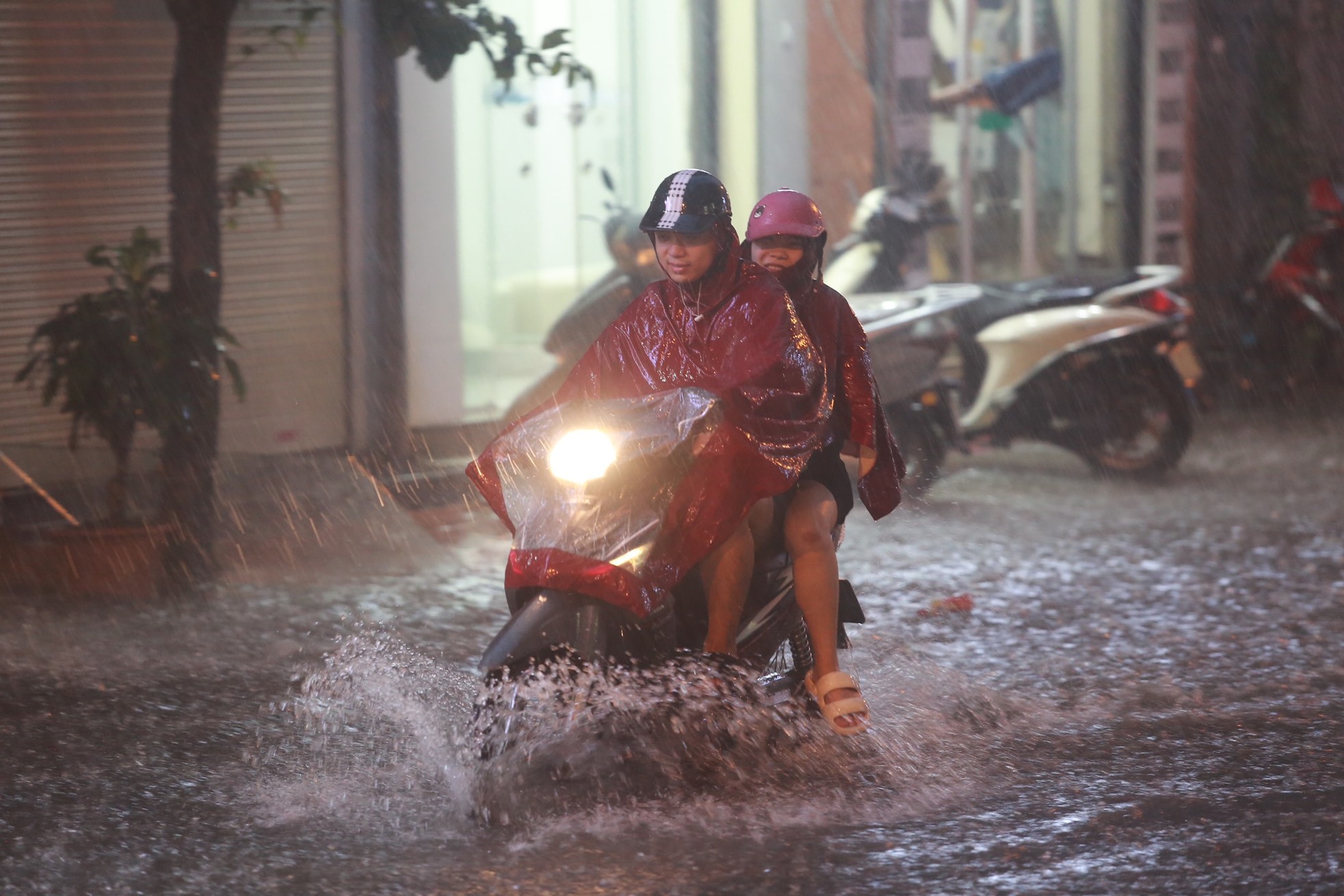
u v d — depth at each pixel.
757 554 16.88
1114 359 37.00
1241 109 54.38
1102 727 19.33
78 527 27.16
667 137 44.25
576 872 14.52
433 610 26.19
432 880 14.38
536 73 32.25
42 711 20.36
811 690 16.91
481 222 40.31
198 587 27.31
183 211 27.81
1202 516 33.34
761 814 15.95
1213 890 14.09
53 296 34.44
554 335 36.81
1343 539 30.80
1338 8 56.12
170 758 18.31
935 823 15.80
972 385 37.31
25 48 33.62
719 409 15.62
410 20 30.53
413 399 38.94
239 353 36.56
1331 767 17.70
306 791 16.98
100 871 14.74
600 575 15.22
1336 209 49.88
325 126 37.22
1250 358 49.38
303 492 33.59
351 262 37.72
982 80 48.62
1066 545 30.72
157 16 35.00
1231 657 22.77
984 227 51.09
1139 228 53.56
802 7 46.28
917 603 26.31
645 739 16.45
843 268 38.97
